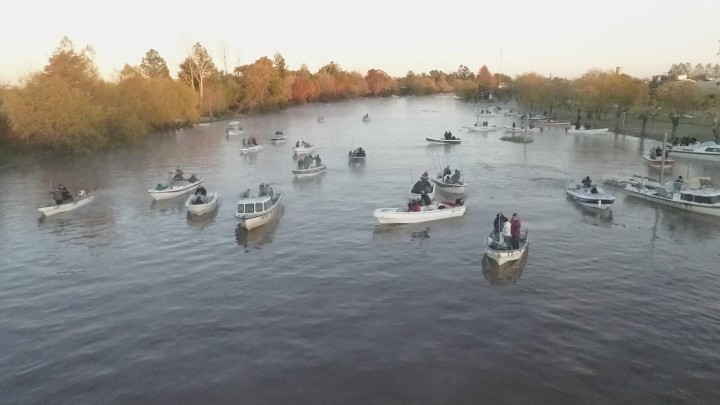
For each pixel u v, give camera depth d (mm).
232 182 58906
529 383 19156
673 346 21625
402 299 26609
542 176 58469
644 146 81438
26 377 20453
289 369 20375
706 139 81812
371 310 25391
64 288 29375
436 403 18047
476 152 79250
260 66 180625
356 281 29109
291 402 18297
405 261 32125
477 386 19016
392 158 74312
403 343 22172
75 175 65500
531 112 153375
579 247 34031
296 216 43156
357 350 21656
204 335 23328
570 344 21859
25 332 24219
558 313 24703
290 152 82500
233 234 38562
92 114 86625
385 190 52656
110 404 18562
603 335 22578
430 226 39312
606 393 18516
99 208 47906
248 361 21062
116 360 21484
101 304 27031
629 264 30953
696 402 18000
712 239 35438
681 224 38938
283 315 25078
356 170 64750
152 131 116812
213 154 82250
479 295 26906
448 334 22859
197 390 19172
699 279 28578
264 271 30969
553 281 28562
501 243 31484
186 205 43062
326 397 18531
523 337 22484
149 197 52031
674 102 85312
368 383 19312
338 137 103062
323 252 34094
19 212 47469
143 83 117125
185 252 34844
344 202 47812
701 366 20141
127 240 37969
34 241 38500
